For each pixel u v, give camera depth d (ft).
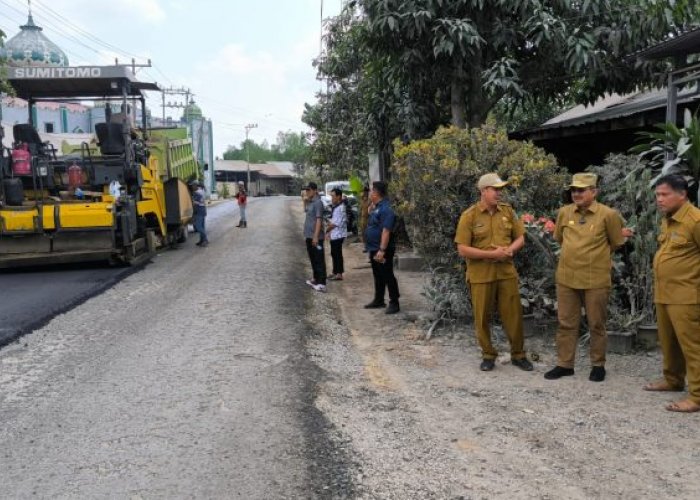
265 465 13.42
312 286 34.24
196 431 15.10
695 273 15.76
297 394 17.57
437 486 12.57
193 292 32.07
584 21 35.12
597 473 13.01
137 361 20.54
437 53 32.71
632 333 21.01
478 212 19.39
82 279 35.50
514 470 13.21
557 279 18.90
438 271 25.95
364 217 46.52
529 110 53.01
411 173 23.99
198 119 186.19
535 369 19.83
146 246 45.29
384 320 26.86
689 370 16.03
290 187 310.24
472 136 24.35
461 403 17.06
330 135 68.80
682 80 24.99
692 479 12.67
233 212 106.83
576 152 41.98
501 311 19.70
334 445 14.40
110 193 39.65
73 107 106.52
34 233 37.99
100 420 15.76
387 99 43.06
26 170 39.45
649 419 15.64
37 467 13.33
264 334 23.85
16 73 40.81
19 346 22.34
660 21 33.50
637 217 22.33
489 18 34.88
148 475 12.96
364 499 12.06
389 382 18.93
